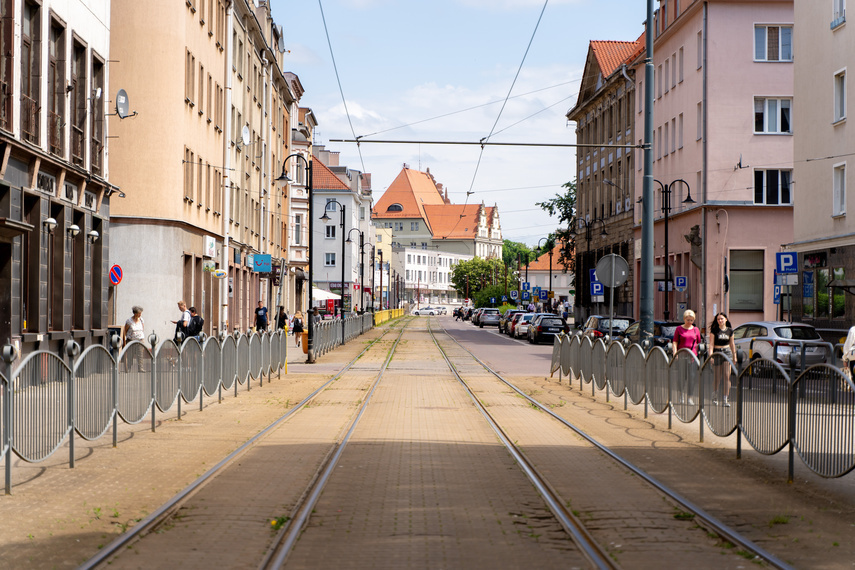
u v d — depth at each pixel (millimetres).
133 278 34594
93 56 26688
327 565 6809
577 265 78312
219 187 44531
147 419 16047
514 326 63969
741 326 29016
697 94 48375
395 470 11070
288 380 25922
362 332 63594
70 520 8234
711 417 13469
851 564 6938
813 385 9867
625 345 20469
